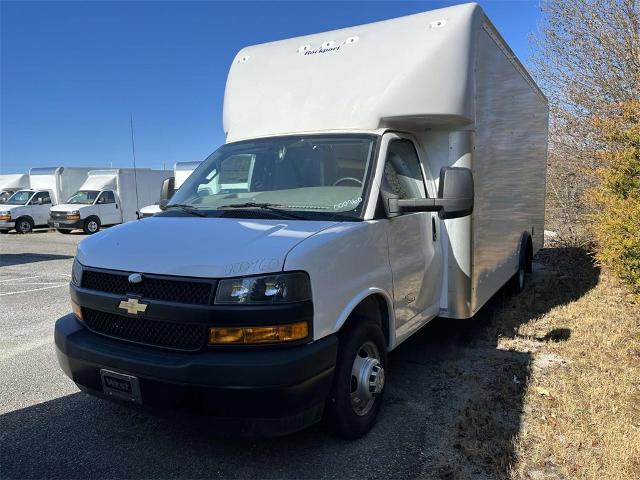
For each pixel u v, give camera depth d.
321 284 3.04
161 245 3.20
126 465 3.24
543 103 8.67
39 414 3.93
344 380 3.28
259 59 5.06
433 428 3.68
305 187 4.00
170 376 2.82
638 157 5.90
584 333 5.66
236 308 2.79
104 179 23.16
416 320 4.32
